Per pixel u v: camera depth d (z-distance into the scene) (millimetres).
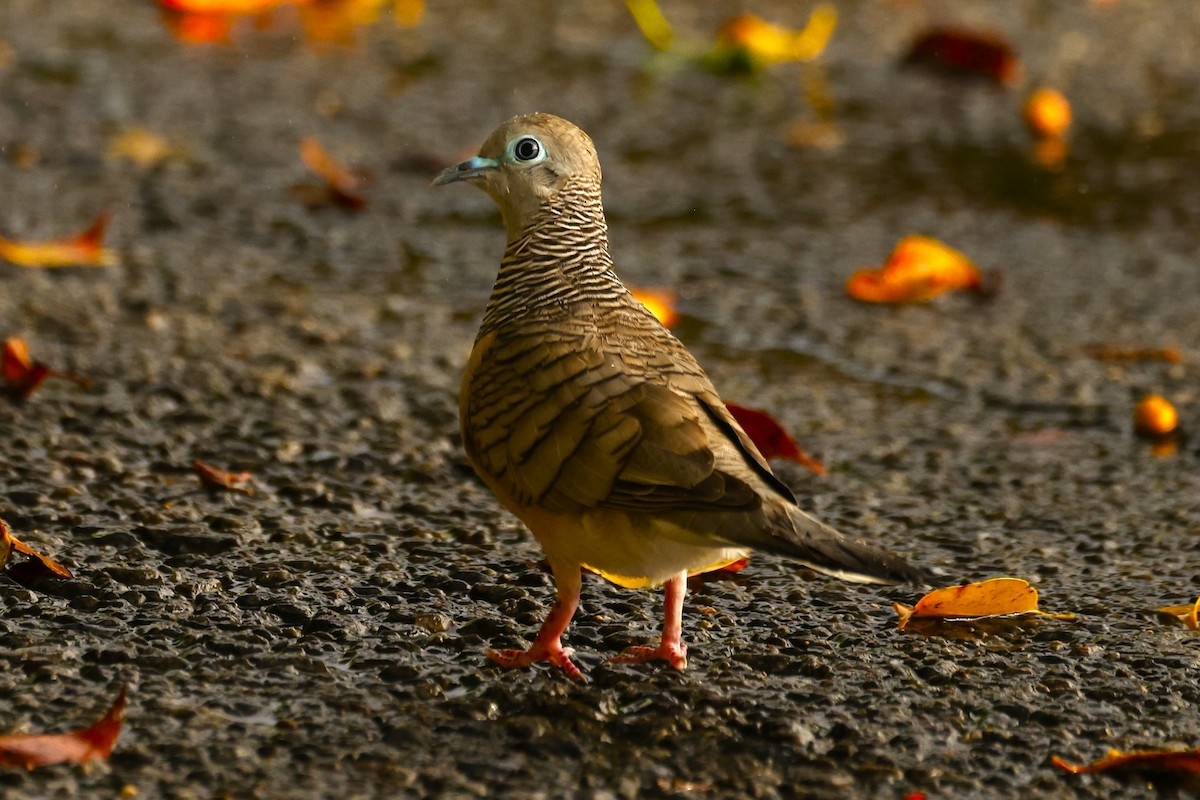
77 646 7848
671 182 17828
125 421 11078
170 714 7195
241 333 13023
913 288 14578
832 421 12016
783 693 7727
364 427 11391
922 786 6891
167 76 20422
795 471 11070
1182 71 23125
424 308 14078
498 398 7875
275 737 7066
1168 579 9406
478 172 8375
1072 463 11359
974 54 22078
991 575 9438
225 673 7672
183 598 8516
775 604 8945
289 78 20703
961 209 17375
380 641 8141
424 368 12609
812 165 18609
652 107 20406
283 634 8141
